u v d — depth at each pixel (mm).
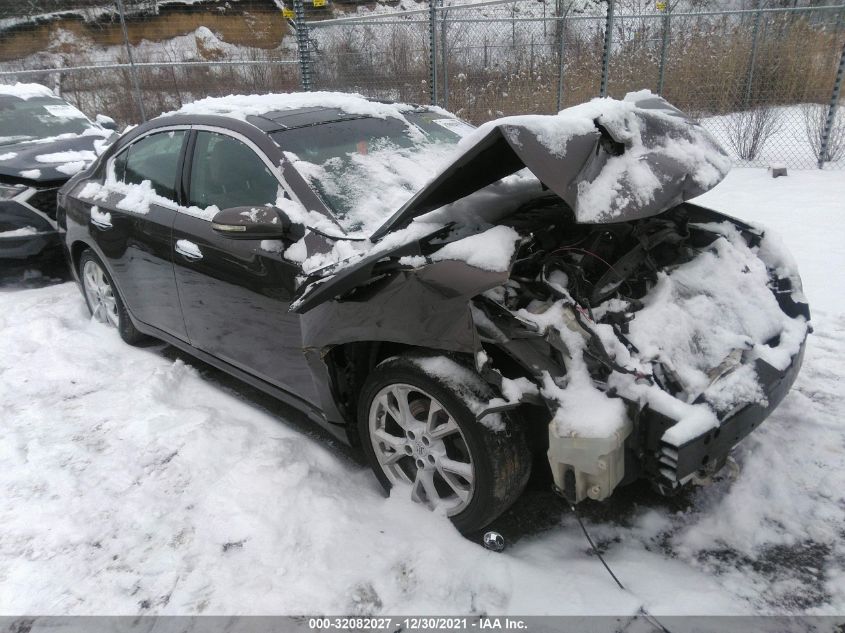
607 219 2070
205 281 3295
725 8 11922
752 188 7566
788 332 2553
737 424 2107
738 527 2414
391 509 2574
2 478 2979
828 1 11492
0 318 5031
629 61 10289
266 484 2771
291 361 2957
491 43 10711
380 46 10141
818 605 2066
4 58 17125
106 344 4520
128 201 3830
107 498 2793
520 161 2279
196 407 3545
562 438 1996
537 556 2334
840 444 2840
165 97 13258
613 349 2064
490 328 2088
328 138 3197
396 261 2320
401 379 2377
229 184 3203
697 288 2562
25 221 5641
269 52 16703
